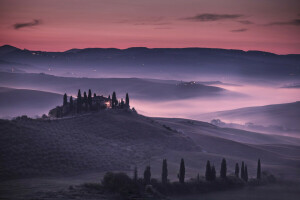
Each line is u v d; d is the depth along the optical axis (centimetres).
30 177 13838
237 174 16375
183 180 14050
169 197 12825
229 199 13300
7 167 14150
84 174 15138
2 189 11719
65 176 14538
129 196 12150
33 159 15288
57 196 10981
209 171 15038
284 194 14738
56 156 16125
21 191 11456
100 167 16262
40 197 10750
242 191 14725
